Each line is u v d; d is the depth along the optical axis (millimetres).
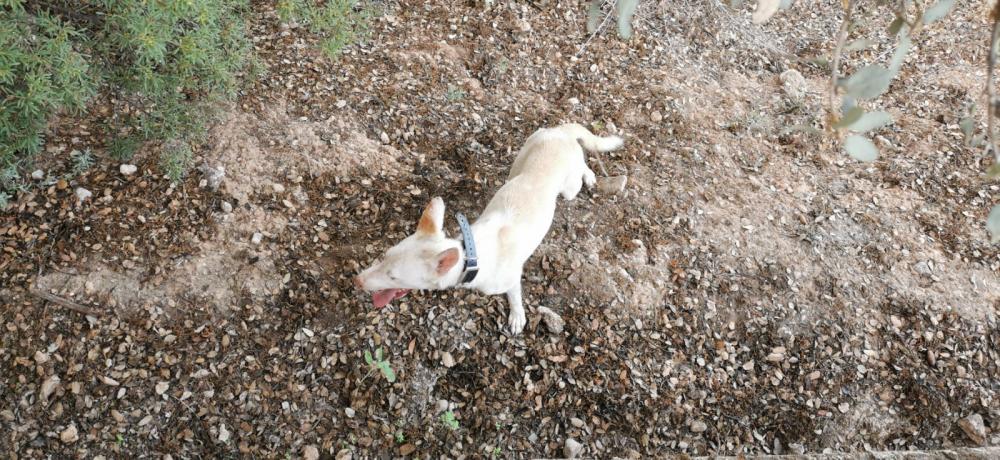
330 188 2211
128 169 2100
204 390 1864
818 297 2227
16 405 1783
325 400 1903
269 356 1929
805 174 2537
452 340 2020
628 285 2166
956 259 2354
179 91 2078
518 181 1951
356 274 2064
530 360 2027
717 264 2248
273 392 1891
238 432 1836
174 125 2041
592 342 2072
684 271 2221
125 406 1818
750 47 3014
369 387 1931
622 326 2109
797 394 2080
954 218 2463
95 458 1763
